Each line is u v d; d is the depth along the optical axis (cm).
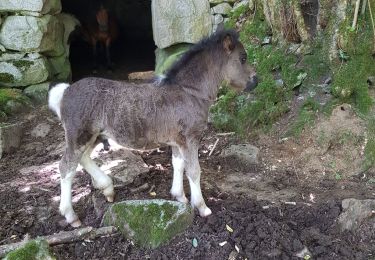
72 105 140
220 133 211
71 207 148
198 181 145
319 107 196
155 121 140
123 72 353
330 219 147
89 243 138
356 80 191
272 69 218
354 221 147
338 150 183
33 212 159
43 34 262
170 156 194
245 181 175
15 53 262
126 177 166
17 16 258
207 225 140
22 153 213
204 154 197
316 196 162
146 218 138
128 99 140
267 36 231
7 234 147
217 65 146
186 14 256
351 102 193
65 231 142
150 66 368
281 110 203
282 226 142
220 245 133
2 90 254
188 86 144
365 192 165
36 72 263
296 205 155
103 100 139
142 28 435
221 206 152
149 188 165
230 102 217
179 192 155
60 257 133
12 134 216
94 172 153
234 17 248
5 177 189
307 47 211
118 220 141
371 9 191
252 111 208
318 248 135
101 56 375
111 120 139
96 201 157
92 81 142
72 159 142
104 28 349
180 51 262
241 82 151
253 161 185
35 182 181
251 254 132
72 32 306
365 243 142
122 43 425
